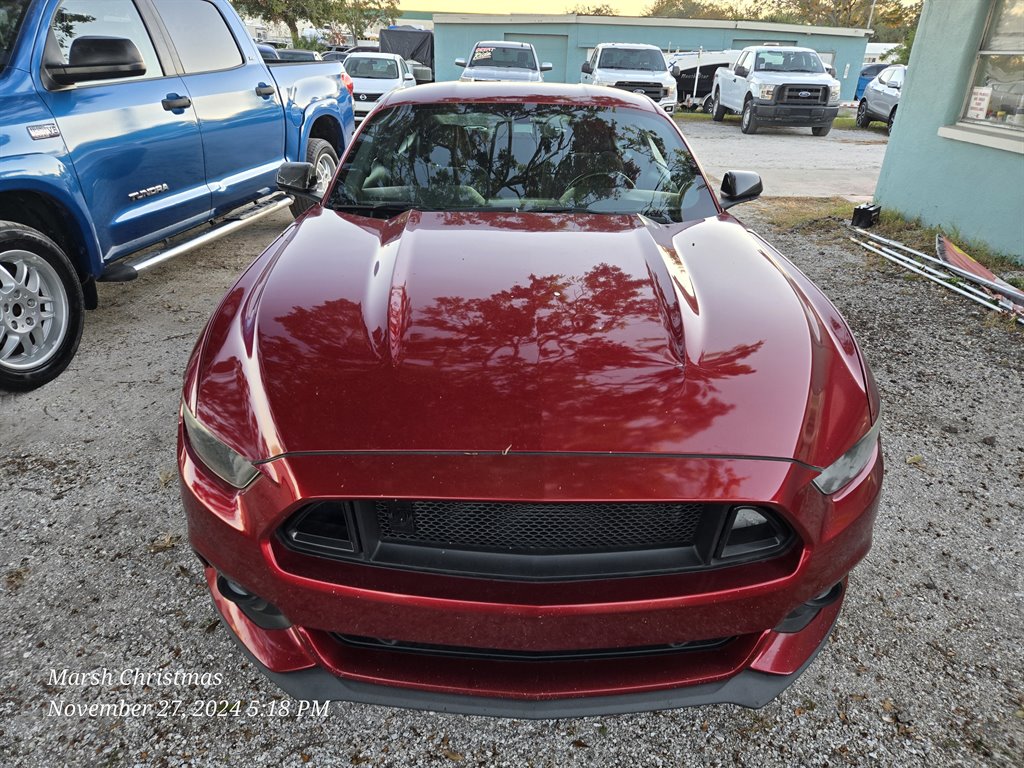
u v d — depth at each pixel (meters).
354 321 1.85
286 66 5.59
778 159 11.84
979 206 5.99
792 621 1.71
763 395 1.64
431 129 3.07
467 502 1.50
